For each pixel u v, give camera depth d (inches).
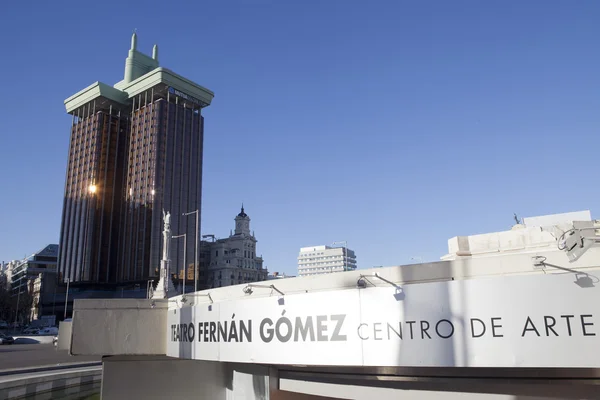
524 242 580.7
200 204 6830.7
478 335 415.2
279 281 593.9
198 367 872.9
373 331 465.7
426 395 494.6
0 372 1514.5
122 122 7322.8
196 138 7071.9
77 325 825.5
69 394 1600.6
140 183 6560.0
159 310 870.4
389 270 493.7
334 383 568.7
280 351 530.0
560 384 431.2
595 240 399.2
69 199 7032.5
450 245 648.4
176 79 6973.4
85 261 6397.6
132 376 858.8
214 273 6264.8
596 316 381.4
